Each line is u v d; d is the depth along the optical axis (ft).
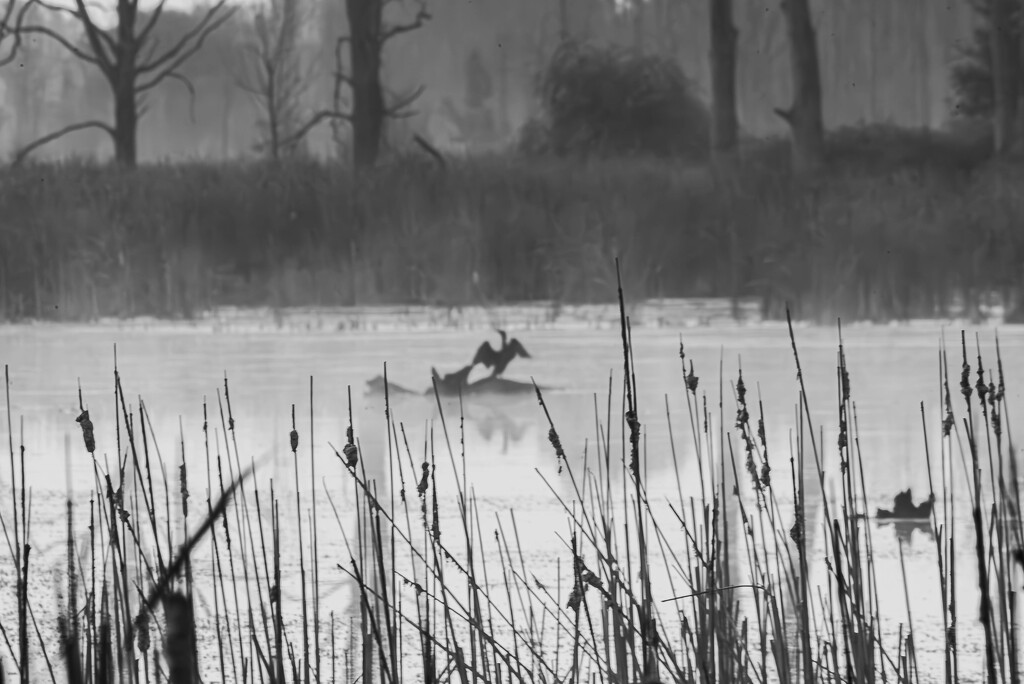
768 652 52.85
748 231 244.63
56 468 90.94
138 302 225.76
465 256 239.50
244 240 255.09
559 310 221.66
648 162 317.22
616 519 74.74
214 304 236.43
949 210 235.40
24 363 157.28
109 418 115.03
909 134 359.46
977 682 50.21
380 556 43.14
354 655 52.60
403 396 126.82
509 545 69.36
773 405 119.03
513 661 52.06
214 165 297.94
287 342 181.78
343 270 241.14
